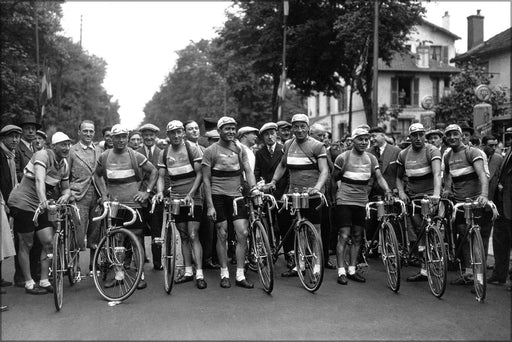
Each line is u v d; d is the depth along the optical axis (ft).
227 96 143.95
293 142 21.21
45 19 84.48
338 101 130.41
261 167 24.85
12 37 82.23
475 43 112.88
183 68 202.49
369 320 15.46
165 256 19.11
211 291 19.26
